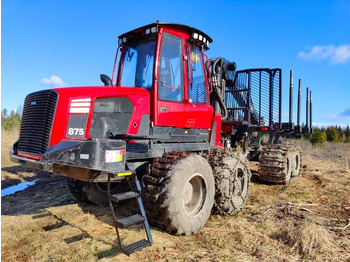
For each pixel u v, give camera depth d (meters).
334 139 35.84
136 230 3.66
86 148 2.95
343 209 4.81
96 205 4.94
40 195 5.70
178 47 4.47
